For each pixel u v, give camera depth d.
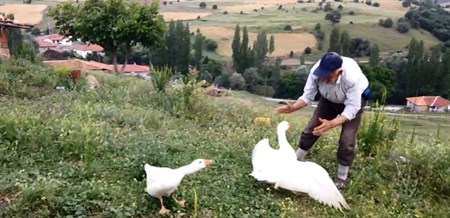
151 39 25.47
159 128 8.39
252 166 6.45
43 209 4.77
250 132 8.22
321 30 91.12
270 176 5.74
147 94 11.38
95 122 7.91
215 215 5.11
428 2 132.00
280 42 83.25
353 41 79.81
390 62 55.75
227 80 53.59
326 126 5.48
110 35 24.61
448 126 14.29
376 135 7.40
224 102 11.16
